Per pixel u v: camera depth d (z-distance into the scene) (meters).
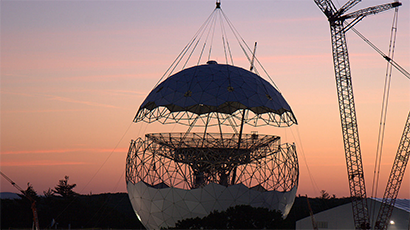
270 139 66.88
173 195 59.53
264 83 70.00
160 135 65.06
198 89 65.06
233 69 70.00
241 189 59.53
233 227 54.16
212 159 62.59
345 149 98.12
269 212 55.81
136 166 64.19
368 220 80.50
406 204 83.88
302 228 82.56
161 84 69.94
